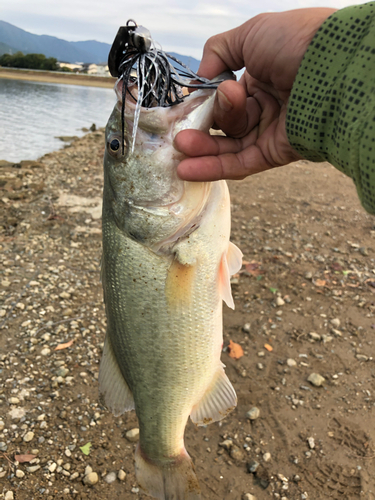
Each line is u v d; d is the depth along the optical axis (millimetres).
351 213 1321
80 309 812
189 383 378
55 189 1506
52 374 650
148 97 306
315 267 964
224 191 354
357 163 204
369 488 489
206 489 496
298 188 1595
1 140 2617
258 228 1185
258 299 843
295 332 750
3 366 658
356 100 211
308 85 241
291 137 259
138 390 382
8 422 564
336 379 651
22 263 970
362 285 891
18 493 479
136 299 352
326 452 536
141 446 410
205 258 349
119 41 285
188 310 354
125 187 337
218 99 268
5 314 781
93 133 3047
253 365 678
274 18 274
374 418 583
